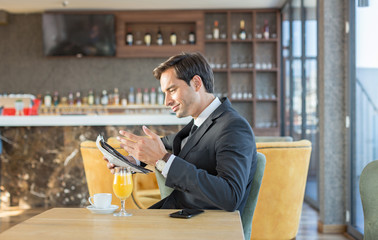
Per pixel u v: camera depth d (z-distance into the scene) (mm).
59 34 6719
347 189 3666
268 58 6965
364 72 3270
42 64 6977
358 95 3430
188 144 1754
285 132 6453
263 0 6438
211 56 6961
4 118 4504
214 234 1196
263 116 7023
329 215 3742
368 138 3205
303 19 5145
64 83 6988
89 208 1498
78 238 1171
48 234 1216
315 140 4637
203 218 1390
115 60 7020
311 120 4789
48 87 6984
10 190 4617
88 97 6926
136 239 1155
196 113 1820
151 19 6828
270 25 6930
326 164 3725
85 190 4562
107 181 2830
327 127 3717
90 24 6715
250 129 1681
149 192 3215
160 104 6891
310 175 4918
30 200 4609
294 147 2855
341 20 3684
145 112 6977
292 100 5879
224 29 6984
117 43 6840
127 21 6840
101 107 6848
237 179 1527
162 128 4500
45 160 4574
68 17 6703
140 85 7016
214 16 6988
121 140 1552
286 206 2906
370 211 1591
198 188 1471
